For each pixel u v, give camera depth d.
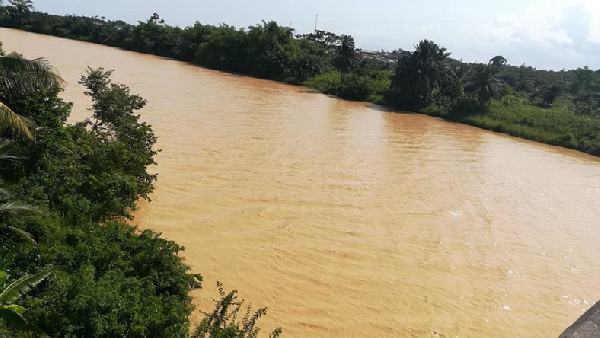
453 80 66.31
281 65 79.75
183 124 34.56
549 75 127.06
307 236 18.41
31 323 7.42
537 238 21.14
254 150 29.94
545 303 15.48
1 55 13.68
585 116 57.88
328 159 30.28
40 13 108.69
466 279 16.50
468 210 23.91
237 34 87.00
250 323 9.45
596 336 2.85
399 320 13.55
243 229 18.27
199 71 77.00
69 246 10.41
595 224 23.91
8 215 10.64
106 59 73.00
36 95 13.98
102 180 14.75
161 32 99.44
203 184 22.44
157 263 11.05
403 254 17.88
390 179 27.66
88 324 8.23
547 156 41.88
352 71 78.69
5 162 12.70
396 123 50.47
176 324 9.03
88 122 18.91
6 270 8.81
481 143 44.34
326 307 13.75
